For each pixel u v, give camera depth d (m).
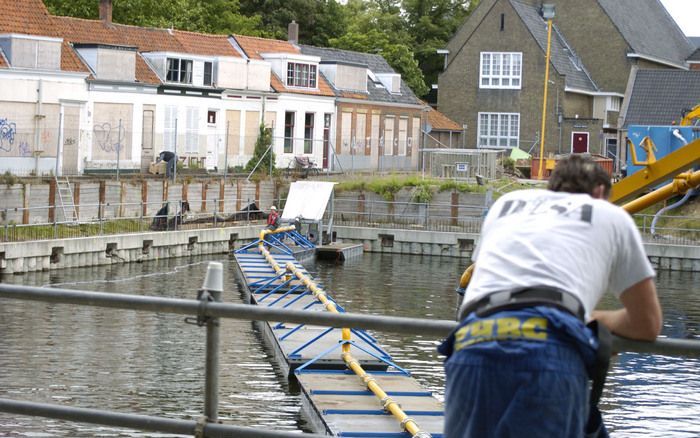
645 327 4.12
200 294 4.92
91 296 5.04
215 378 4.94
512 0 71.94
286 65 59.09
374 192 50.56
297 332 21.98
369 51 78.62
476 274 4.17
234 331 24.12
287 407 16.95
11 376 18.61
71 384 18.23
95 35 50.59
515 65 72.19
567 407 3.82
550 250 4.04
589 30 74.25
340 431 13.78
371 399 15.89
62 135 44.56
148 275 35.53
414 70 78.44
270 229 42.75
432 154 55.59
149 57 51.34
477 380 3.90
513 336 3.88
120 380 18.72
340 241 48.28
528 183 53.66
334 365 18.58
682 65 81.62
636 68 66.81
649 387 19.64
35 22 44.59
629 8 78.31
